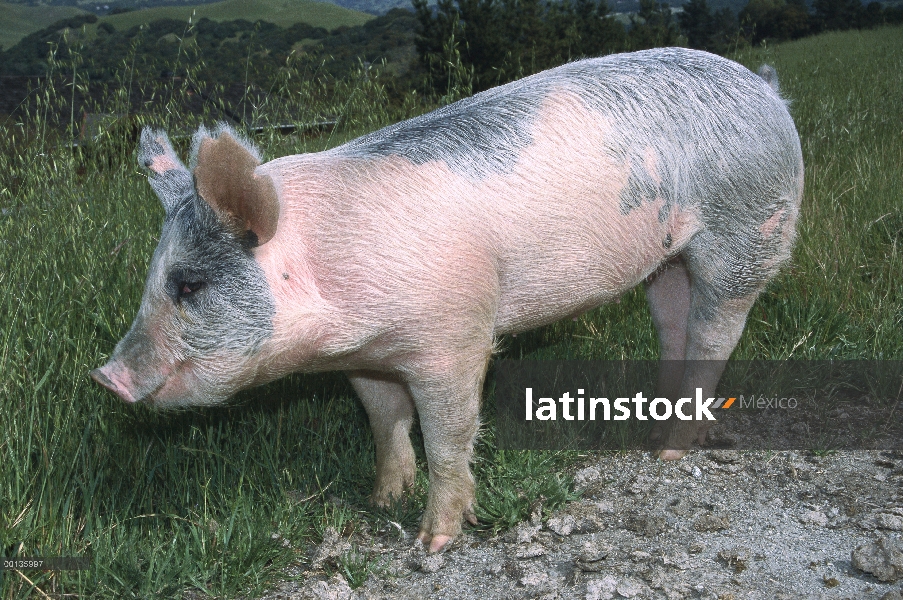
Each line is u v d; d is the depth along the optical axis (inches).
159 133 126.4
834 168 287.3
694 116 135.9
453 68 265.7
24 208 193.2
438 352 120.0
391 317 115.0
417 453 165.0
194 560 127.4
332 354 116.3
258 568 126.6
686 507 142.6
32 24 6156.5
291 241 112.4
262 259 110.9
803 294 211.5
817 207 245.9
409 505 144.4
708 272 147.9
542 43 500.1
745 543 130.0
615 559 126.7
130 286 175.3
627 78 135.0
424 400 125.2
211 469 150.1
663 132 133.3
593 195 127.3
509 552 130.8
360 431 165.9
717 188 139.3
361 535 139.9
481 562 129.2
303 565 131.9
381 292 113.3
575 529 136.5
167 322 111.3
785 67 526.6
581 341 194.7
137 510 143.0
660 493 148.3
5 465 130.3
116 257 182.1
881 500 140.8
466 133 124.0
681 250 144.5
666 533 134.3
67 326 156.4
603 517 140.6
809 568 121.8
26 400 137.7
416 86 309.4
